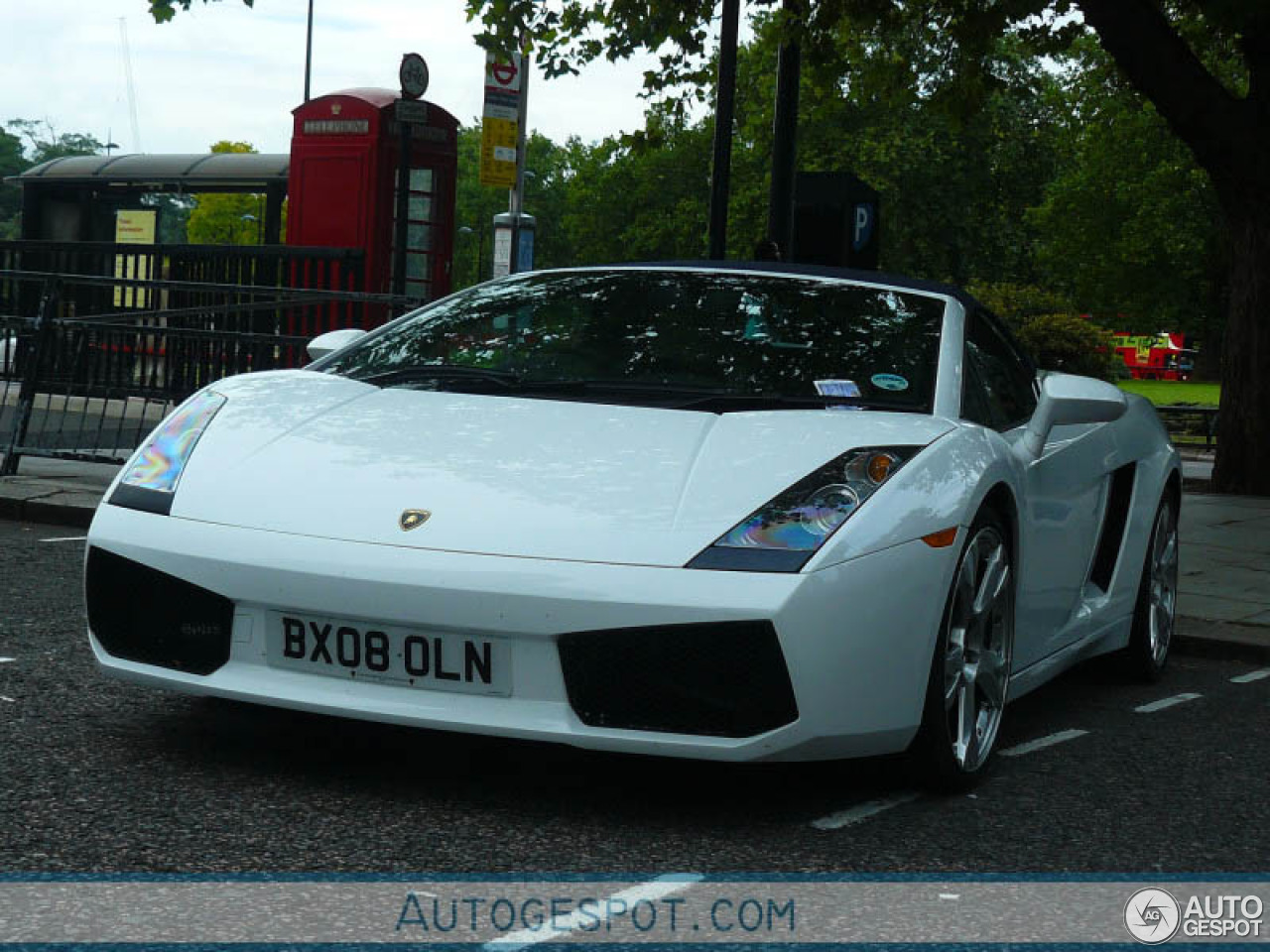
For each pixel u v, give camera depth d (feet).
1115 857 10.98
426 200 51.06
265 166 67.82
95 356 28.91
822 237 34.86
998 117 174.09
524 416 12.37
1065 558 15.19
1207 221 163.32
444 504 11.12
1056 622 15.38
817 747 10.80
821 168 172.45
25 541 23.24
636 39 40.16
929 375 13.60
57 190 72.49
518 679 10.67
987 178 175.73
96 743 12.32
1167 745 14.93
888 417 12.52
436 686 10.81
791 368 13.47
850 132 175.63
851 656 10.71
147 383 28.68
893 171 169.37
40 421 29.09
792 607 10.42
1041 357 102.27
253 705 13.82
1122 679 18.57
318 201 50.60
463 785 11.68
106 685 14.32
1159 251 166.40
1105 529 17.30
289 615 11.08
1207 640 20.52
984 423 13.88
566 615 10.43
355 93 50.57
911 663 11.18
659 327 14.21
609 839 10.59
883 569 10.91
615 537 10.71
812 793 12.07
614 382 13.28
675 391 13.05
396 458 11.71
